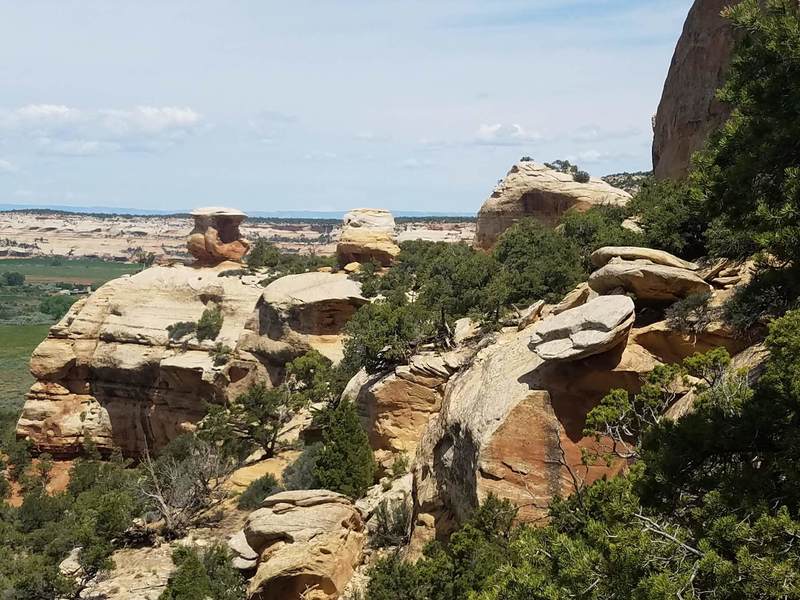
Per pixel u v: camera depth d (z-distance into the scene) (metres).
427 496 27.66
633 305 22.83
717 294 22.78
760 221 12.27
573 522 16.72
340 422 33.75
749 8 12.82
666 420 13.70
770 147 12.24
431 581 19.97
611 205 52.56
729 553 10.31
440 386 33.78
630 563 10.70
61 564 34.59
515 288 36.19
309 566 26.11
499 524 20.91
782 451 11.42
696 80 42.50
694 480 12.10
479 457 23.06
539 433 22.78
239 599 26.22
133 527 36.81
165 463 43.44
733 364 20.34
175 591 25.78
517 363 25.48
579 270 37.94
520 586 12.24
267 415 48.75
